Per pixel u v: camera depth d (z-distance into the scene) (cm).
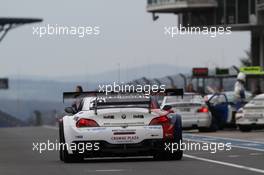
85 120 4012
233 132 7594
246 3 14300
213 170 3556
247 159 4175
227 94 8450
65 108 4209
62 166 3906
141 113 4003
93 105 4112
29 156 4706
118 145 3984
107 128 3984
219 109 7875
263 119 7419
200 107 7688
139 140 3978
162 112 4047
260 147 5231
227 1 14488
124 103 4106
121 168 3719
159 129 3988
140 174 3422
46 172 3612
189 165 3822
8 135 8131
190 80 10012
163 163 3950
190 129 7800
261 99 7462
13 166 3972
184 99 7681
